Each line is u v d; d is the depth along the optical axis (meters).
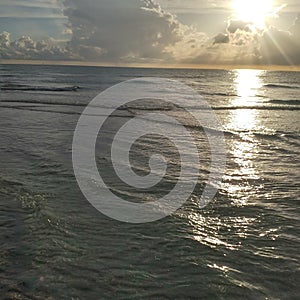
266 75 150.62
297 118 25.25
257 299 5.32
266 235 7.35
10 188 9.68
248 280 5.79
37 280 5.68
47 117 23.08
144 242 7.02
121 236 7.24
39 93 40.06
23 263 6.14
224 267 6.16
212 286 5.62
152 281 5.75
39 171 11.35
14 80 66.06
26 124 20.31
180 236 7.29
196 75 126.00
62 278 5.75
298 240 7.12
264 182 10.73
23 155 13.27
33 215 8.04
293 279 5.80
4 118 22.28
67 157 13.14
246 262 6.31
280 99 39.75
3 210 8.27
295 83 81.56
